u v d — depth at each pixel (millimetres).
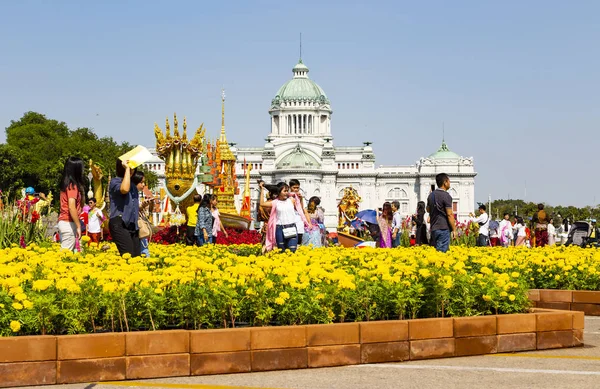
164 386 10375
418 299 13430
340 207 62156
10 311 11359
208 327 12352
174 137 41500
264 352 11461
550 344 13539
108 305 11828
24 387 10375
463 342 12797
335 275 12891
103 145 138125
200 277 12844
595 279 19031
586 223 40656
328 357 11789
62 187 19484
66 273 13500
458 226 51594
